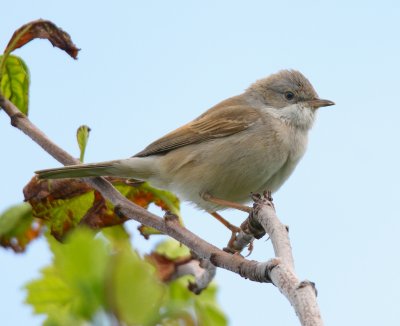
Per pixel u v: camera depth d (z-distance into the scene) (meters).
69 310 4.09
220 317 7.92
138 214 8.51
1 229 9.38
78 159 9.95
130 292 3.66
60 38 10.41
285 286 5.29
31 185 9.62
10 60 10.70
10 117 10.05
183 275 8.95
